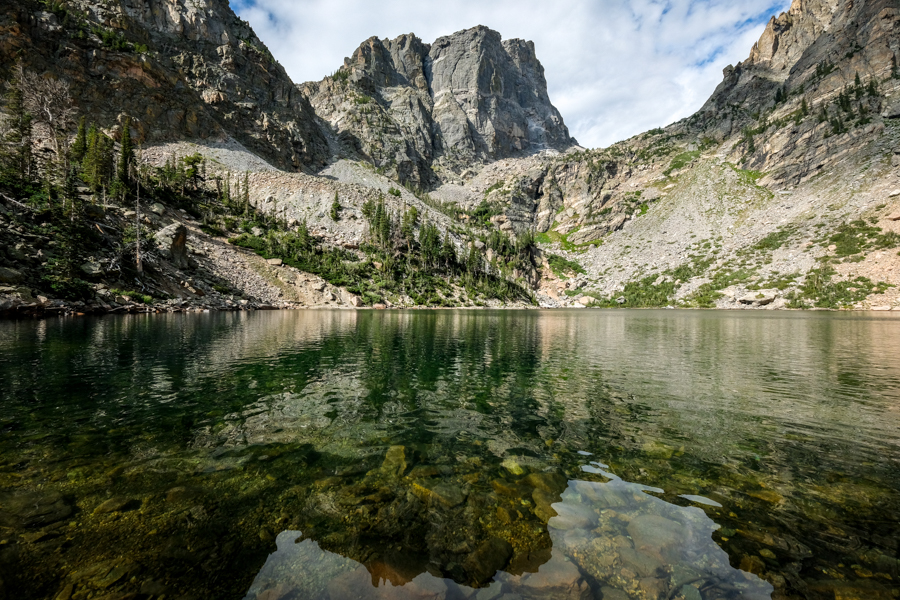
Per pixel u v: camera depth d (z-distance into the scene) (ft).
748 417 39.14
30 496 21.24
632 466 27.30
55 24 379.14
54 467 24.93
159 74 441.68
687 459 28.60
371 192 495.82
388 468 26.12
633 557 17.30
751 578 15.93
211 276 230.07
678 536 18.83
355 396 45.11
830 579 15.85
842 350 90.17
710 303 435.94
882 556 17.28
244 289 241.35
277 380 51.90
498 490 23.40
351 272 335.67
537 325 165.78
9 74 321.11
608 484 24.47
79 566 15.84
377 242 400.88
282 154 568.41
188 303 182.09
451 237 501.56
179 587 14.92
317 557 16.93
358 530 19.04
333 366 63.21
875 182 479.82
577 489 23.73
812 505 22.00
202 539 17.98
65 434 30.86
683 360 75.15
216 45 583.58
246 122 545.03
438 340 101.45
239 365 61.36
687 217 652.48
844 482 24.98
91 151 244.01
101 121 381.40
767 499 22.68
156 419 35.09
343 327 131.34
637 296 507.71
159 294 174.09
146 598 14.37
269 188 428.15
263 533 18.61
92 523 18.88
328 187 457.68
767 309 383.86
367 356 73.72
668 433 34.35
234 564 16.35
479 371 62.18
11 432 30.96
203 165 377.50
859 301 345.31
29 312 117.91
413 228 461.37
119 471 24.63
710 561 17.04
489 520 20.20
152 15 537.65
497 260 535.60
